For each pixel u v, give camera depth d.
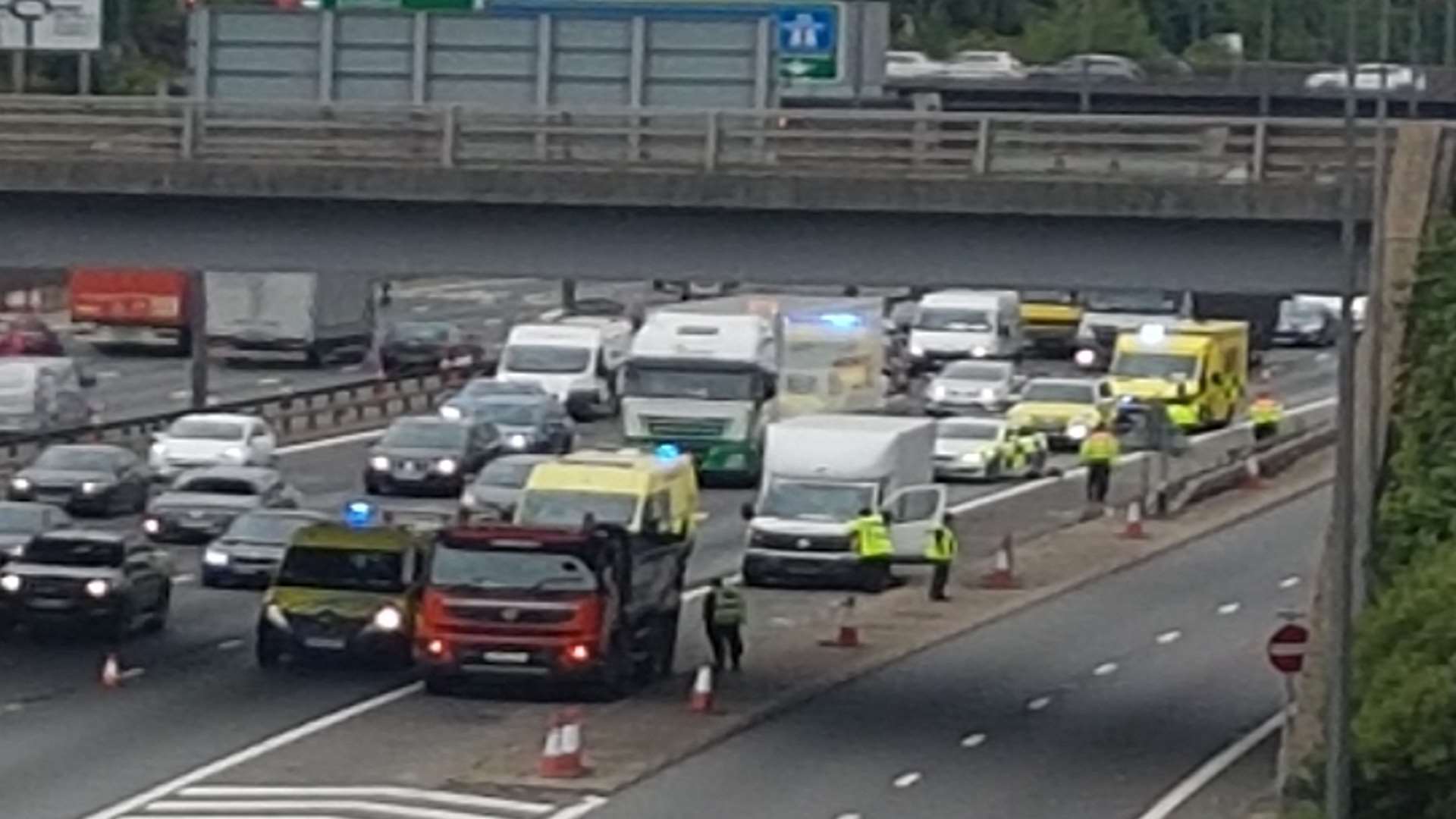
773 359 93.25
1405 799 39.94
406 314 148.50
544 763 47.75
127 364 123.75
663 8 92.56
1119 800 47.75
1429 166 55.06
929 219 55.19
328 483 89.88
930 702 56.72
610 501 62.81
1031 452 96.94
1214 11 194.12
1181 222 54.34
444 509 84.00
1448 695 39.44
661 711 54.50
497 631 55.12
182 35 155.88
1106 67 154.50
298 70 83.44
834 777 48.88
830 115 54.59
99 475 80.06
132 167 56.00
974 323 124.69
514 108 63.19
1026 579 74.12
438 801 45.47
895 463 73.56
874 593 71.81
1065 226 54.91
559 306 152.12
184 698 54.69
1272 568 77.25
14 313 137.62
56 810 44.12
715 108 77.88
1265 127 53.50
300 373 122.06
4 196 57.34
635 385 92.38
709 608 59.19
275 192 55.91
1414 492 49.09
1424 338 53.19
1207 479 92.12
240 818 43.69
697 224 56.06
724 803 46.12
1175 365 109.25
